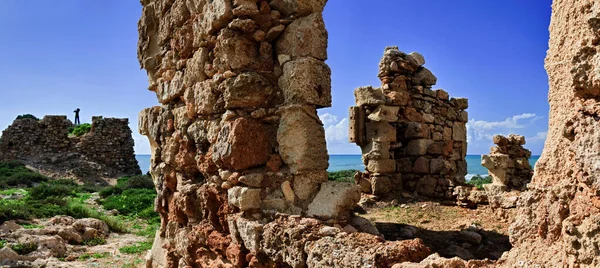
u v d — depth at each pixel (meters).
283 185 4.07
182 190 5.18
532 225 2.35
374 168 9.66
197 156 4.94
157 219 13.61
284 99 4.27
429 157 9.82
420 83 10.76
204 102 4.70
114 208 15.30
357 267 2.75
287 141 4.11
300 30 4.18
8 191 18.30
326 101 4.22
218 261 4.38
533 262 2.22
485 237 6.21
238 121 4.13
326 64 4.26
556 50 2.47
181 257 5.29
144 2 6.60
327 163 4.24
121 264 8.22
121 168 32.34
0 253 7.82
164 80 5.96
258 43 4.39
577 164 2.03
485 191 8.22
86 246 9.70
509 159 8.55
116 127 33.06
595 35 2.02
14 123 31.52
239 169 4.13
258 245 3.73
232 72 4.27
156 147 6.27
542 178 2.43
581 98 2.15
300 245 3.27
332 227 3.37
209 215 4.69
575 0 2.28
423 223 7.18
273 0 4.37
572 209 2.10
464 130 11.80
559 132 2.36
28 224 11.05
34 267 7.61
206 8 4.67
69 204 14.58
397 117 9.92
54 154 30.75
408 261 2.72
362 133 9.95
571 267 1.96
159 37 6.12
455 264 2.45
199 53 4.80
